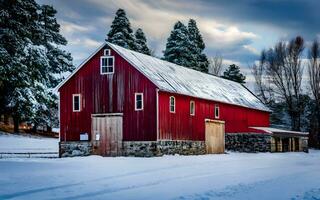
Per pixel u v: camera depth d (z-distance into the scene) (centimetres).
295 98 7012
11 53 4581
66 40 6125
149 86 3516
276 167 2591
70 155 3725
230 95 4969
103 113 3650
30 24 4884
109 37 6762
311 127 6988
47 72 5447
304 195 1412
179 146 3756
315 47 6944
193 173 2145
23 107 4700
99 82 3694
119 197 1376
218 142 4444
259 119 5431
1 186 1600
